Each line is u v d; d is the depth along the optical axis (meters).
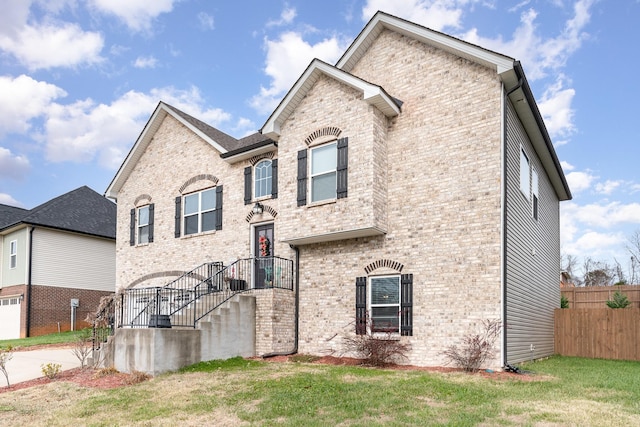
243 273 15.29
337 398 7.65
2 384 10.00
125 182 19.92
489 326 10.30
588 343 15.52
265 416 6.79
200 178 17.14
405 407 7.06
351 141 12.29
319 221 12.56
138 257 18.69
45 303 23.47
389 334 11.80
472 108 11.39
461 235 11.08
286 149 13.65
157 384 9.17
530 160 14.47
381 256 12.23
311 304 13.32
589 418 6.38
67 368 11.73
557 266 19.33
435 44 12.10
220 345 11.73
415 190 11.94
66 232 24.72
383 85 12.98
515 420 6.29
